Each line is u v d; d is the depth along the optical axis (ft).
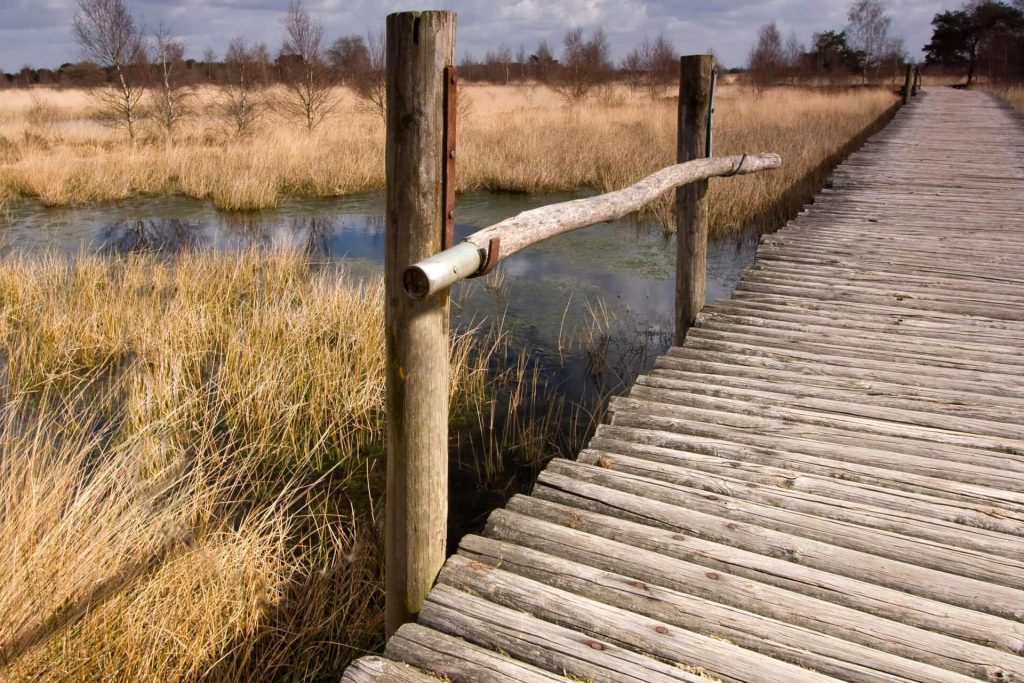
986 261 19.42
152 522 9.96
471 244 6.91
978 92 124.47
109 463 11.73
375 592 10.37
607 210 10.55
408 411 7.16
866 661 6.43
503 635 6.84
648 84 107.76
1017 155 40.16
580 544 8.03
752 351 13.85
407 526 7.49
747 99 98.68
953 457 9.84
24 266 24.34
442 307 7.07
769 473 9.50
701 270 17.40
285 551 11.16
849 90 130.11
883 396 11.81
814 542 8.05
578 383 18.52
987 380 12.38
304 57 63.46
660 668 6.40
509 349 20.74
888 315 15.69
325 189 45.55
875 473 9.43
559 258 30.91
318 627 9.38
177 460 12.48
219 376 16.74
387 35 6.55
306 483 13.80
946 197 28.40
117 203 42.70
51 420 14.79
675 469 9.62
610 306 24.63
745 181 39.27
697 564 7.78
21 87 150.61
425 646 6.79
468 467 14.64
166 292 23.70
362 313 20.42
